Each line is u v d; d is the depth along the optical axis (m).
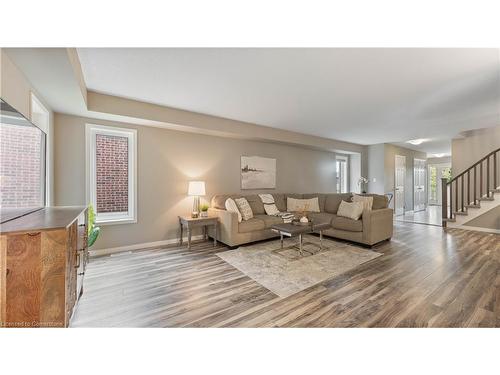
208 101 3.38
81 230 2.04
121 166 3.72
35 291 1.25
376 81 2.73
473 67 2.39
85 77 2.59
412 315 1.87
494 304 2.04
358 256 3.42
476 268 2.94
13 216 1.63
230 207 4.03
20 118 1.92
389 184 7.48
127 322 1.76
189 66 2.36
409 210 8.53
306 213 4.12
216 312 1.92
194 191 3.95
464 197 6.07
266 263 3.11
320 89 2.95
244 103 3.47
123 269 2.88
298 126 4.92
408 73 2.52
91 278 2.60
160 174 3.96
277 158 5.81
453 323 1.75
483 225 5.23
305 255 3.46
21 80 1.96
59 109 2.96
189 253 3.54
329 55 2.16
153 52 2.09
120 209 3.72
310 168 6.60
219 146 4.72
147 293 2.25
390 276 2.68
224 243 3.97
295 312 1.92
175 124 3.71
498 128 5.62
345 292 2.28
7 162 1.70
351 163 7.86
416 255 3.47
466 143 6.05
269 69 2.43
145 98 3.25
